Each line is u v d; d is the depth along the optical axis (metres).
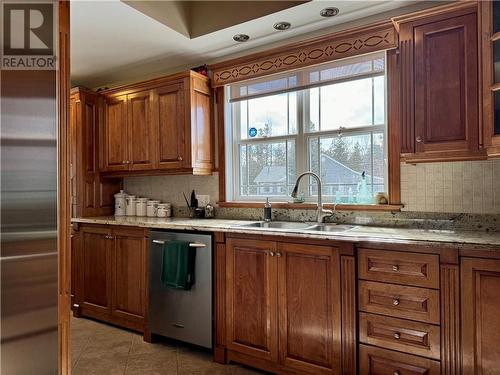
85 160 3.52
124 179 3.90
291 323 2.18
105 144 3.60
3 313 0.80
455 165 2.22
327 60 2.59
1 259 0.79
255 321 2.32
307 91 2.88
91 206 3.57
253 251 2.33
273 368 2.25
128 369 2.35
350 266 1.97
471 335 1.67
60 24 1.10
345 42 2.52
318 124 2.84
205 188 3.31
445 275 1.73
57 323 0.91
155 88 3.20
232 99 3.18
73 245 3.39
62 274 1.07
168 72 3.55
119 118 3.47
